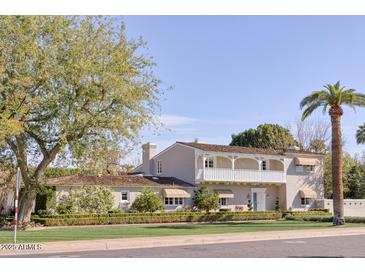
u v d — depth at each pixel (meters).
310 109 38.06
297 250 18.39
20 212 31.72
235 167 52.28
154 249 19.22
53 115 29.16
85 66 28.42
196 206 47.44
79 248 19.41
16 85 27.81
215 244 21.47
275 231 27.64
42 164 31.58
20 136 30.23
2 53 27.56
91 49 29.64
